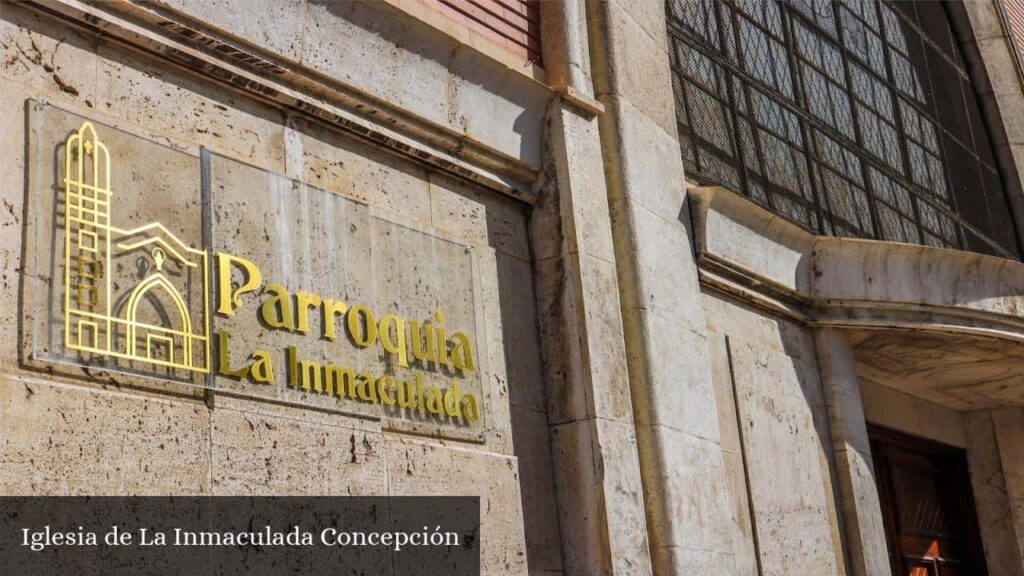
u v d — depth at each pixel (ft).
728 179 31.53
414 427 20.57
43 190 15.87
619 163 26.30
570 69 26.05
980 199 44.24
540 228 24.76
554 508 23.24
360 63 21.24
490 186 23.98
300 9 20.17
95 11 17.10
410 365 20.80
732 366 29.09
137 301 16.62
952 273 33.88
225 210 18.29
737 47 33.86
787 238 31.81
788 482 29.94
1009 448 42.91
